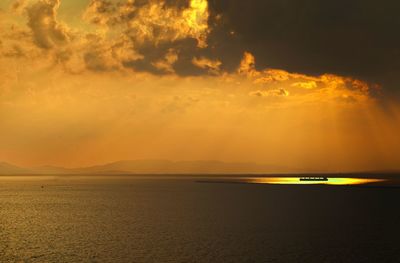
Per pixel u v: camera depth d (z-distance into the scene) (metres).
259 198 109.94
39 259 40.78
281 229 56.66
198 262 39.22
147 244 47.28
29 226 62.16
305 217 68.44
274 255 41.56
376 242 47.41
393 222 62.34
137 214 76.06
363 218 66.75
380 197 110.62
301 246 45.56
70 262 39.56
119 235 53.38
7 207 92.12
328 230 55.53
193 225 61.19
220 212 77.00
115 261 39.72
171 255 41.84
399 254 41.66
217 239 49.91
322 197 111.62
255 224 61.31
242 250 43.81
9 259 40.94
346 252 42.59
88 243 48.19
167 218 69.56
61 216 74.31
